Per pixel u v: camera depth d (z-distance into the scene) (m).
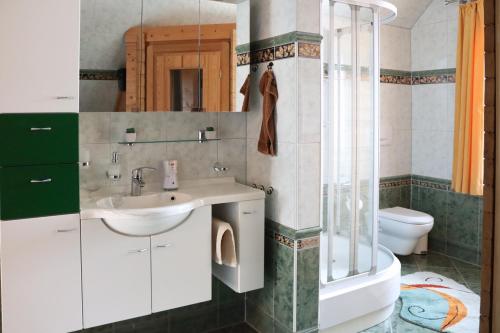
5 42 1.89
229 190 2.61
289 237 2.51
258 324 2.88
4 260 1.96
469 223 4.09
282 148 2.54
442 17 4.18
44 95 1.98
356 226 2.86
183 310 2.82
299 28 2.36
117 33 2.34
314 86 2.45
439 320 2.96
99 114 2.46
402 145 4.51
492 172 0.97
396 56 4.36
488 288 1.00
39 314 2.04
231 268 2.61
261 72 2.67
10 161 1.94
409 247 4.11
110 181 2.52
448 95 4.18
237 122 2.89
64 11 1.99
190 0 2.51
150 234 2.25
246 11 2.68
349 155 2.81
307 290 2.54
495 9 0.94
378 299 2.88
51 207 2.03
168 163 2.59
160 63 2.46
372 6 2.81
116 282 2.19
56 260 2.05
